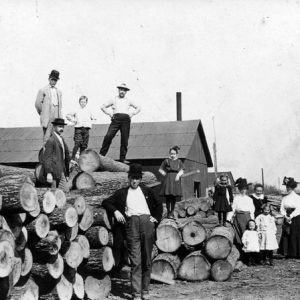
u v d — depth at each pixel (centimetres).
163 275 909
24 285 644
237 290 818
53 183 865
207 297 761
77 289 738
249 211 1146
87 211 768
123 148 1309
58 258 684
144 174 1226
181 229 985
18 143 3059
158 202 766
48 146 862
